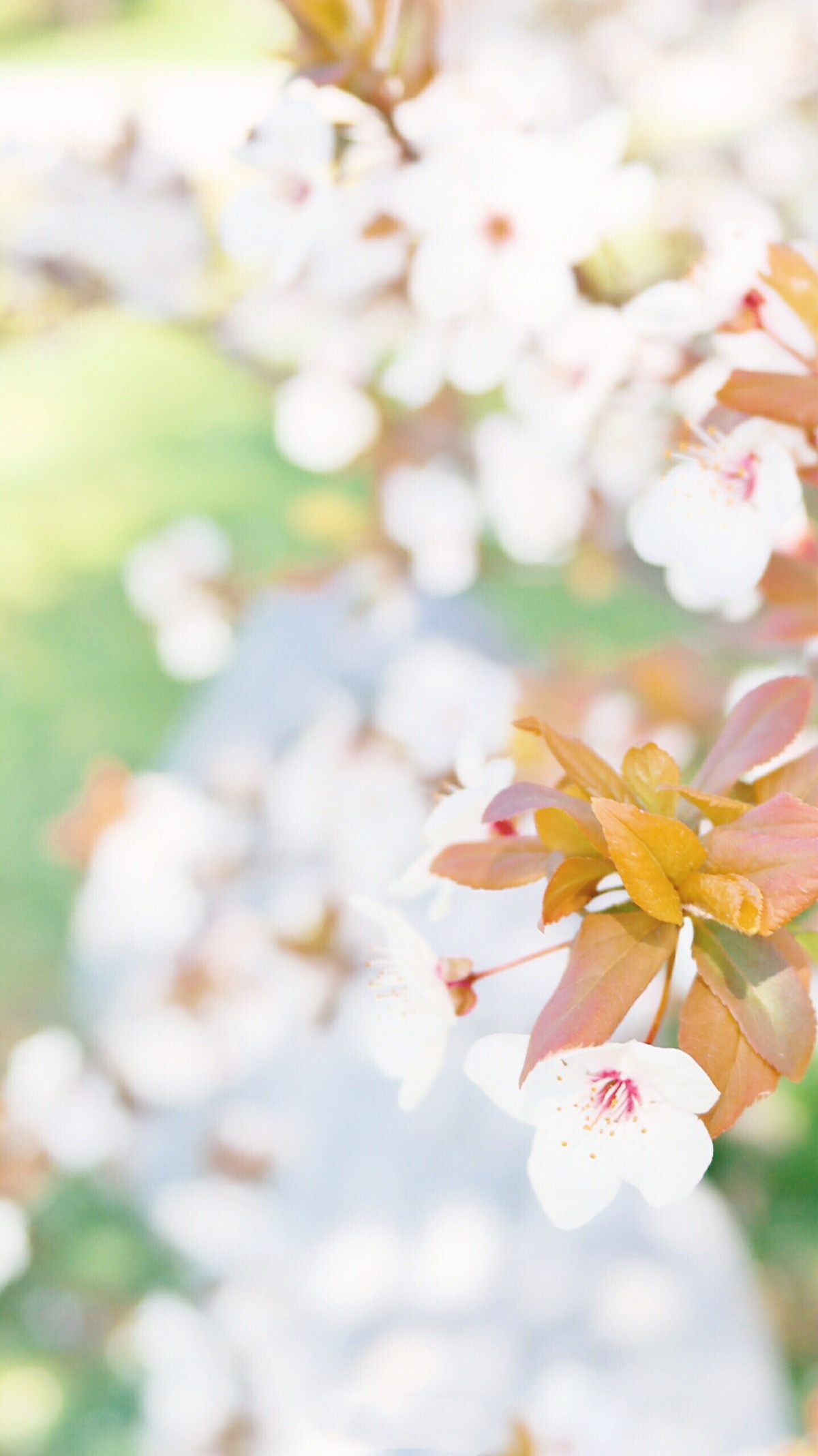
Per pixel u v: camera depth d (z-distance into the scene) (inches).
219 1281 37.8
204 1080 38.2
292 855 34.3
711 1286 34.2
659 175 36.4
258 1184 37.8
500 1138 36.7
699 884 14.1
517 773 19.7
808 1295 40.1
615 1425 24.4
